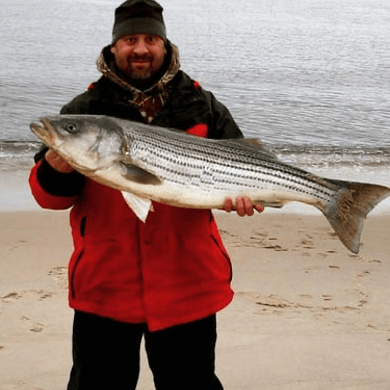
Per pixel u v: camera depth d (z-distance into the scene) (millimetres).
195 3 56625
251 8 54594
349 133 16656
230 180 3271
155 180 3119
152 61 3426
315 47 33812
